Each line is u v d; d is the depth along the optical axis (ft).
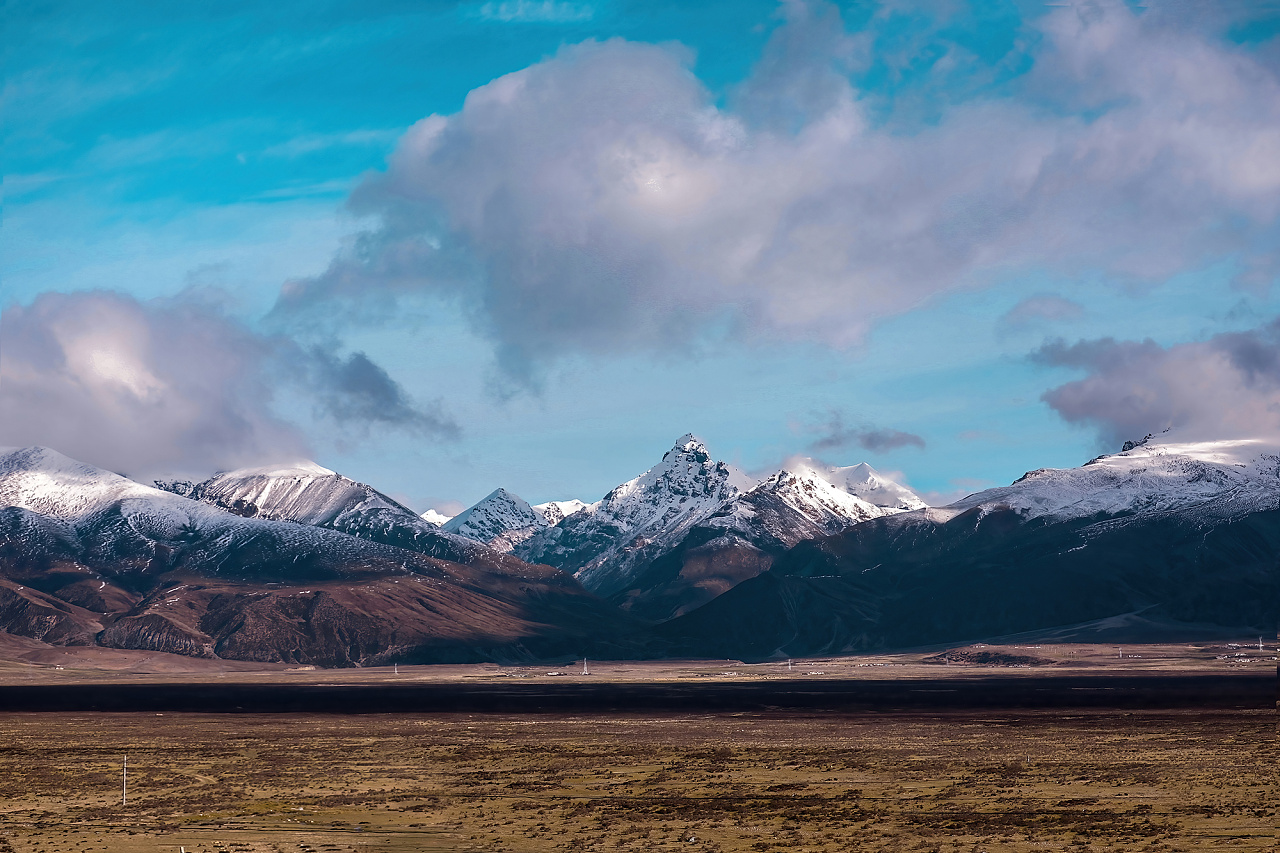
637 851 232.53
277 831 258.98
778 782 324.19
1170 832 233.55
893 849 227.40
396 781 340.39
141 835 254.88
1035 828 243.40
